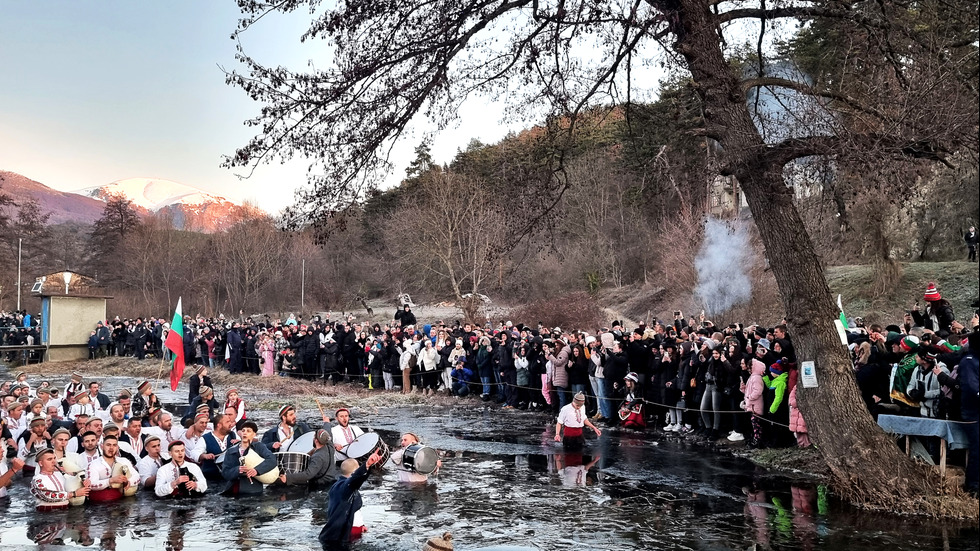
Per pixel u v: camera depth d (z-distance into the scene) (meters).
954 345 11.66
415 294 64.06
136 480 12.42
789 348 14.62
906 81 11.88
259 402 25.06
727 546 9.19
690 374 17.23
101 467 11.97
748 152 11.96
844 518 10.33
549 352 21.00
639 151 17.45
